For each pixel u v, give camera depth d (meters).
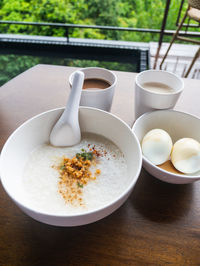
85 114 0.30
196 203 0.26
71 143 0.30
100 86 0.37
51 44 1.28
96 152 0.29
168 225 0.24
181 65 1.19
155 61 1.19
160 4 2.40
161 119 0.33
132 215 0.25
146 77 0.37
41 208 0.23
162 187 0.28
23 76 0.50
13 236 0.23
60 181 0.25
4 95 0.44
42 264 0.21
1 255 0.22
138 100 0.34
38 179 0.25
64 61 1.35
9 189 0.21
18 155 0.26
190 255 0.22
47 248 0.22
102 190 0.24
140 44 1.29
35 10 2.37
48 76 0.50
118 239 0.23
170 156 0.30
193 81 0.48
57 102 0.42
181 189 0.28
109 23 2.56
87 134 0.32
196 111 0.40
